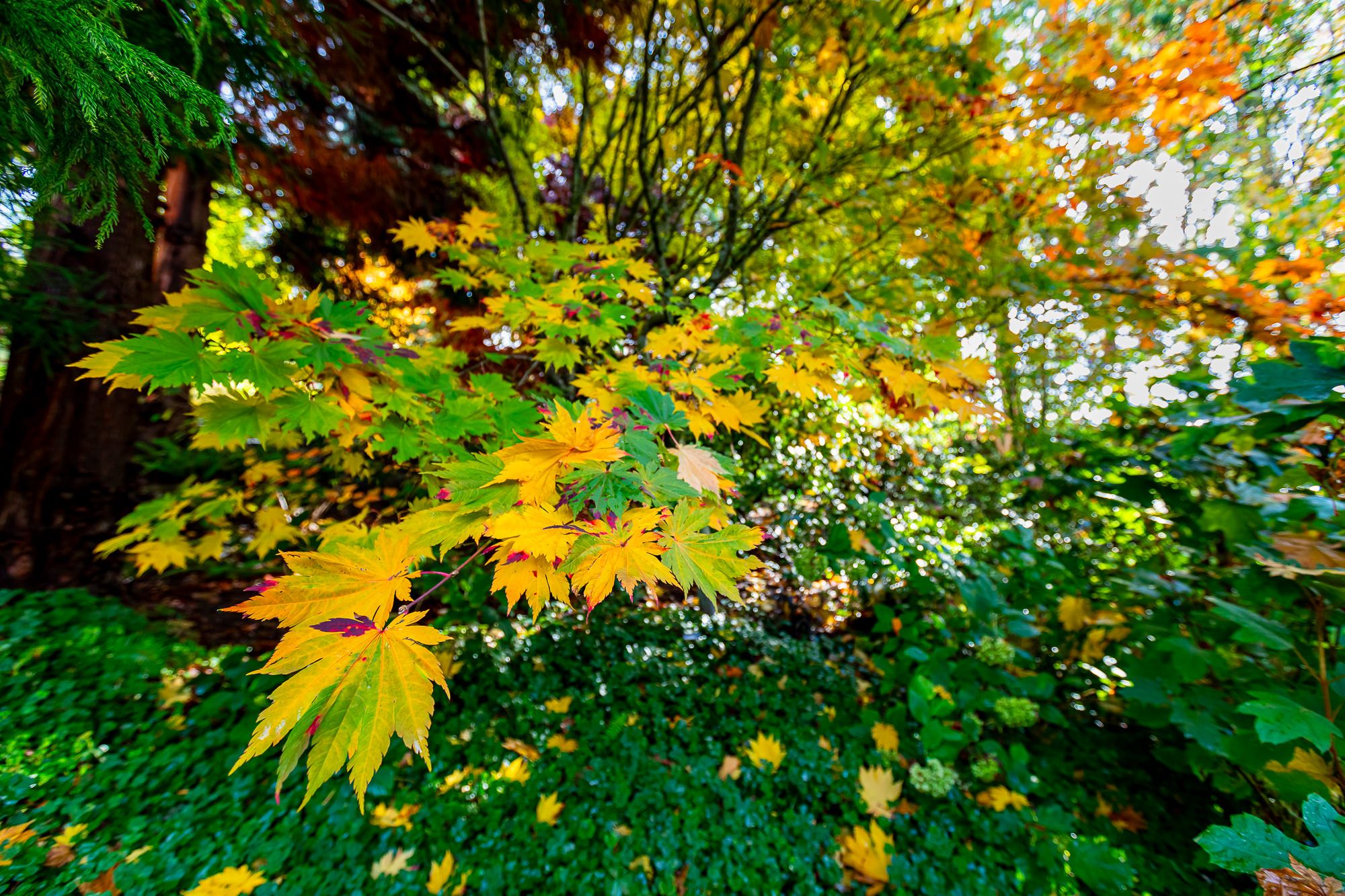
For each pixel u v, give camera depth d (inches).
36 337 116.6
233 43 74.4
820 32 120.5
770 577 160.1
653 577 32.0
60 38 30.6
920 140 131.0
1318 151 121.9
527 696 115.3
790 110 138.6
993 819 85.8
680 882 79.3
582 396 78.0
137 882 69.7
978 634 103.5
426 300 166.9
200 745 91.3
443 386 57.6
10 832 72.7
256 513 93.6
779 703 119.6
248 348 43.2
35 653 101.2
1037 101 114.7
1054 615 105.0
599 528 32.9
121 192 128.4
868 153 130.6
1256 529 69.8
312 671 25.2
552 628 143.9
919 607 125.3
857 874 81.4
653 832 84.9
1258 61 119.7
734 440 151.7
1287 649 60.2
